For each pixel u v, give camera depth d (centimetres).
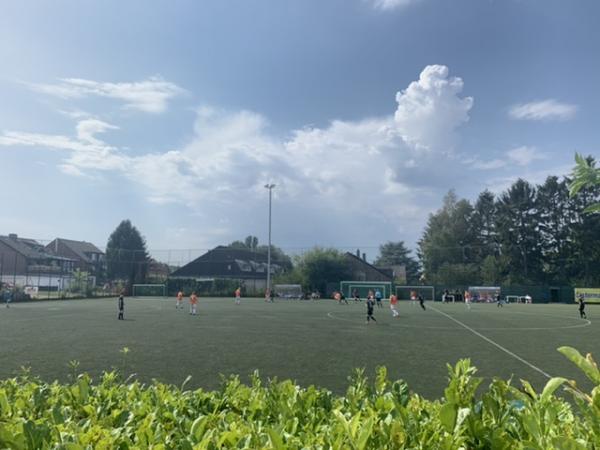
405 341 1747
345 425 174
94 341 1728
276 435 178
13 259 7869
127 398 332
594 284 7344
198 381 998
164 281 7675
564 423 203
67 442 189
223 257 8775
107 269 8150
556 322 2756
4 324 2484
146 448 209
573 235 7556
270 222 6378
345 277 7344
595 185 165
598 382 148
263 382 966
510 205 8150
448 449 172
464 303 5800
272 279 7412
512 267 8038
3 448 180
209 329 2219
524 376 1065
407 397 268
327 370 1123
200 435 218
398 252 11975
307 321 2733
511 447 171
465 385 202
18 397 336
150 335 1942
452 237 8831
